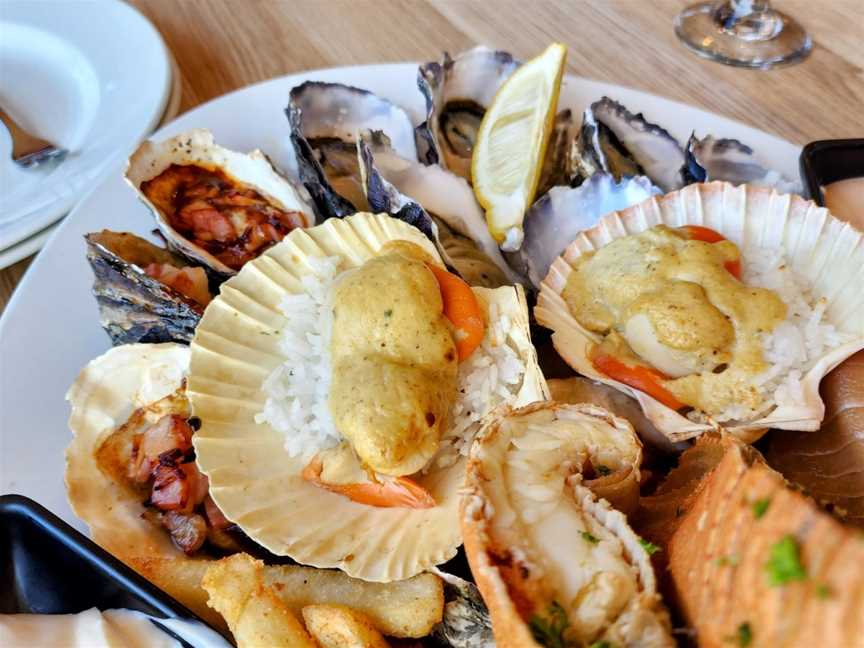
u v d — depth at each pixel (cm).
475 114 27
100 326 21
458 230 24
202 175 24
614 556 12
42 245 23
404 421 16
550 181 26
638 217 22
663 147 25
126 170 23
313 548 16
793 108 29
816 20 33
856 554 8
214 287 22
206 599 16
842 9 33
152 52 28
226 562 16
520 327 19
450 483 17
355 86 28
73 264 22
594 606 11
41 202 24
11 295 23
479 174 24
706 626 10
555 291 21
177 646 15
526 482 13
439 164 25
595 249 21
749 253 20
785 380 18
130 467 19
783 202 21
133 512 18
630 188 23
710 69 31
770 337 18
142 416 19
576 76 29
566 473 13
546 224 23
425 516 17
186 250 21
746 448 11
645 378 18
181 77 31
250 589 15
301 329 19
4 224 23
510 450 13
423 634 16
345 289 18
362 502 17
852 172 23
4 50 30
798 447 18
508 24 33
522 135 23
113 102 27
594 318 20
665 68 31
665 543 12
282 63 31
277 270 20
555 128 26
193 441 17
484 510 12
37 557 15
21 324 21
